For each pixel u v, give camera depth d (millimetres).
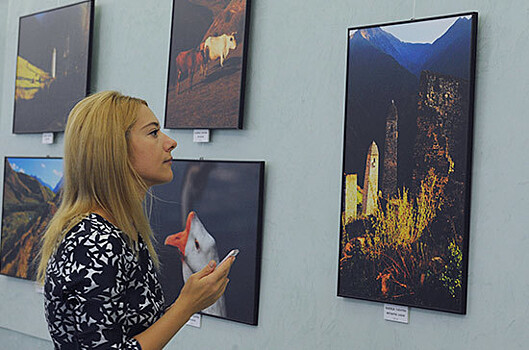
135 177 2531
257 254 4297
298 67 4215
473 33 3408
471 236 3404
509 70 3324
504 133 3324
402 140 3637
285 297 4184
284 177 4242
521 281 3229
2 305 6227
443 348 3473
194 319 4699
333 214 3982
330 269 3969
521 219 3246
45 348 5828
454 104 3455
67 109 5602
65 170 2494
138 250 2486
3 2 6531
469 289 3395
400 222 3615
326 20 4094
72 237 2320
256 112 4418
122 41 5336
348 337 3857
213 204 4551
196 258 4625
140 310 2420
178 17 4832
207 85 4613
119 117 2486
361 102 3816
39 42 5914
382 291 3670
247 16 4438
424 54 3582
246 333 4391
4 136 6367
